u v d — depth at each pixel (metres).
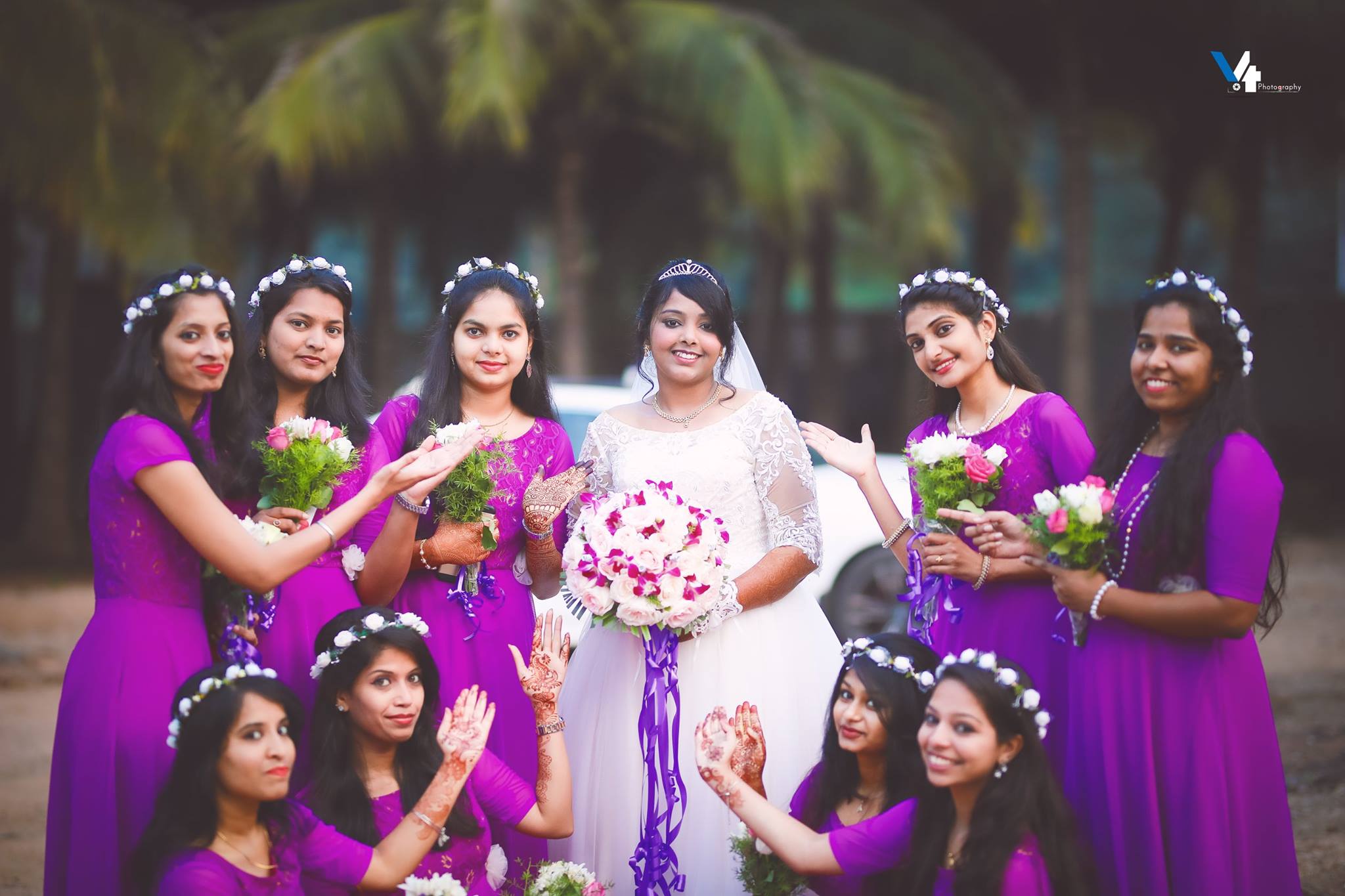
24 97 10.17
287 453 3.29
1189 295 3.08
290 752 2.92
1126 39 14.73
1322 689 6.81
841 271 21.56
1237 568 2.98
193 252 11.76
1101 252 28.23
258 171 12.56
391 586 3.56
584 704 3.82
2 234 14.68
